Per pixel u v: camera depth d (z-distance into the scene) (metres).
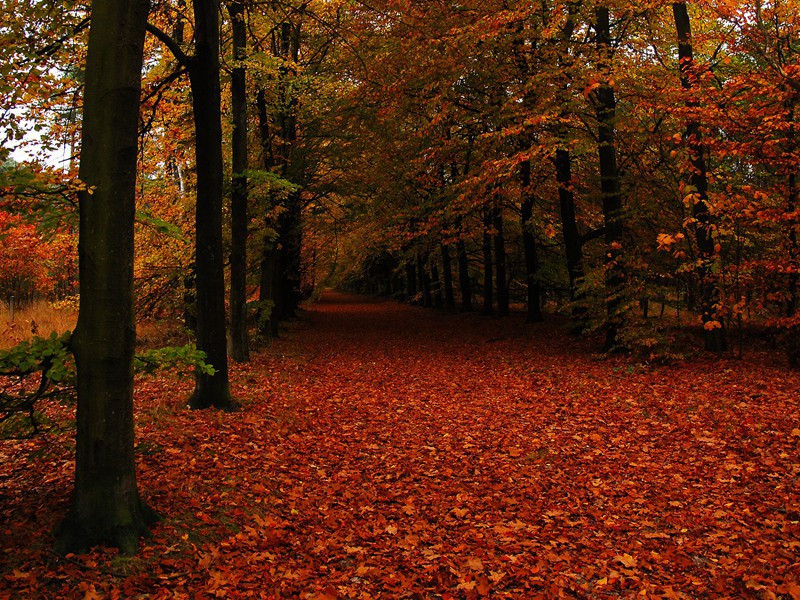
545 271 20.44
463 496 6.04
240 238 13.08
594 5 12.77
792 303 10.85
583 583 4.25
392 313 33.72
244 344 13.50
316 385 11.84
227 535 4.94
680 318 16.55
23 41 5.46
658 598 3.95
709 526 5.06
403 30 14.96
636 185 14.05
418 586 4.27
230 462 6.50
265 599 3.97
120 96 4.38
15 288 20.72
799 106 9.45
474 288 35.38
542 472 6.70
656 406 8.91
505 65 14.12
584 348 15.02
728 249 12.05
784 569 4.15
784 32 10.56
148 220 5.49
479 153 14.73
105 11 4.36
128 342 4.54
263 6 12.59
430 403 10.30
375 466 7.01
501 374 12.73
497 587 4.22
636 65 13.55
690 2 12.03
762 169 12.23
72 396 4.81
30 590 3.79
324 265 38.91
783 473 5.98
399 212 19.03
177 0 10.86
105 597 3.84
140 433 7.25
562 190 16.23
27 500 5.12
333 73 18.62
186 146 12.68
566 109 12.99
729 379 9.88
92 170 4.35
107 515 4.45
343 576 4.36
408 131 18.39
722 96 9.57
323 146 20.09
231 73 12.09
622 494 5.94
